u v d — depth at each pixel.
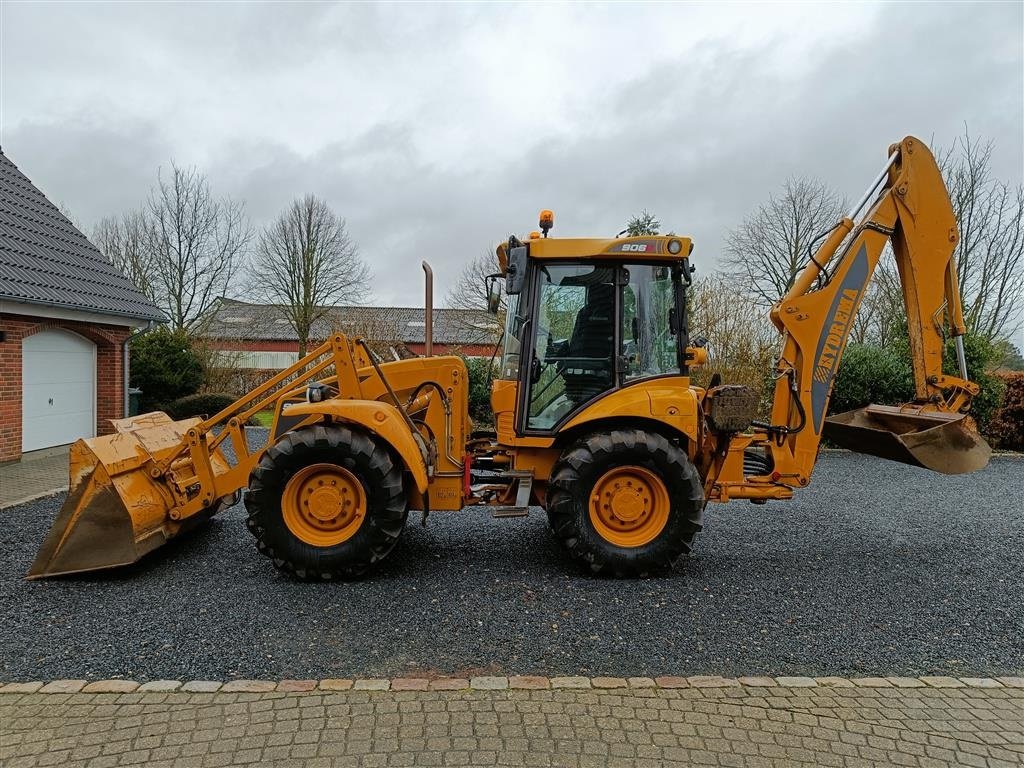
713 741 2.90
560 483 4.93
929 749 2.89
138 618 4.12
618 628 4.09
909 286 5.71
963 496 8.55
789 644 3.94
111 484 4.76
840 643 3.97
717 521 6.95
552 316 5.27
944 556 5.77
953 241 5.68
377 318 28.56
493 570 5.12
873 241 5.61
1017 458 12.27
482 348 28.55
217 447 5.64
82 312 11.30
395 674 3.45
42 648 3.71
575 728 2.97
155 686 3.28
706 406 5.42
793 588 4.88
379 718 3.02
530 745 2.83
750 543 6.09
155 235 28.44
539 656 3.69
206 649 3.71
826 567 5.41
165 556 5.34
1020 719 3.15
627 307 5.27
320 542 4.75
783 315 5.59
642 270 5.27
